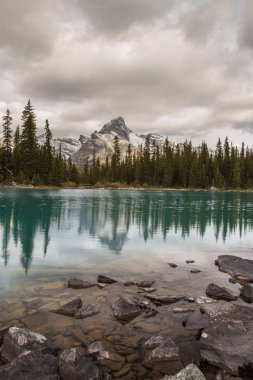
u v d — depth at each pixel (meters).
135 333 8.20
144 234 23.73
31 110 87.69
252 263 15.11
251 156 129.25
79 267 14.42
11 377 5.98
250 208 45.44
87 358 6.57
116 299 10.41
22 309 9.45
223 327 7.84
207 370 6.77
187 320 8.91
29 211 34.66
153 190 103.19
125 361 6.98
